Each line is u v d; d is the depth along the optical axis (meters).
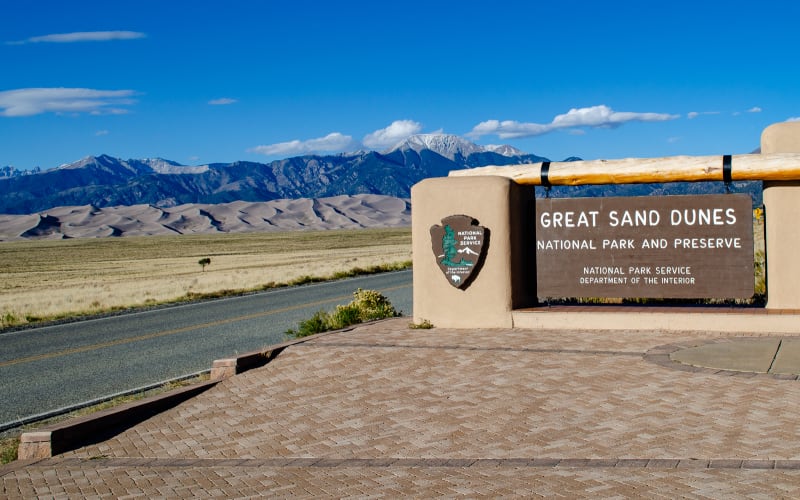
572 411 7.21
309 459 6.58
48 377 12.07
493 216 11.97
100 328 18.61
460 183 12.15
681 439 6.15
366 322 13.60
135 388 10.66
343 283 29.30
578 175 11.84
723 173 10.97
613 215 11.84
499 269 11.94
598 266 11.95
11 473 6.97
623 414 6.98
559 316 11.55
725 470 5.36
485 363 9.38
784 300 10.96
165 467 6.78
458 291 12.16
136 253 102.12
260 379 9.57
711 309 11.23
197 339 15.46
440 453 6.38
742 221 11.23
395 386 8.68
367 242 112.69
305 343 11.15
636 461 5.71
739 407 6.91
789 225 10.88
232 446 7.21
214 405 8.70
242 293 27.58
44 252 113.06
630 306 12.16
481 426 7.00
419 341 10.96
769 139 11.17
